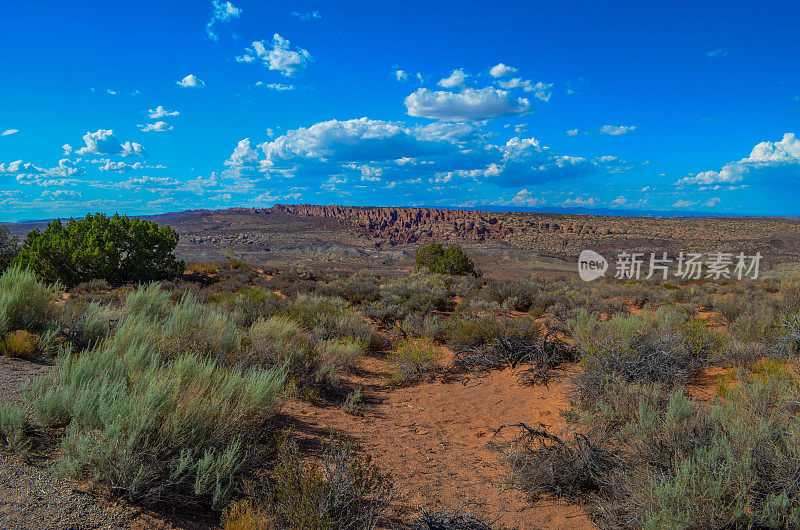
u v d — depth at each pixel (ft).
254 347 23.67
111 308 29.68
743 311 36.60
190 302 34.83
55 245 52.70
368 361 32.37
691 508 9.75
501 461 15.84
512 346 29.37
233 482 10.84
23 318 22.13
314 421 18.67
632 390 16.98
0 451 10.47
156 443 10.76
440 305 56.03
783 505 9.29
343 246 463.01
